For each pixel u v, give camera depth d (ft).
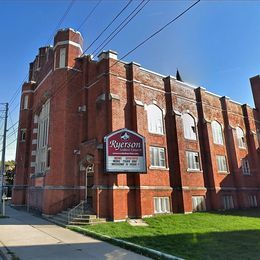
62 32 81.46
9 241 38.60
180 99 83.05
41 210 78.79
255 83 121.70
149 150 69.21
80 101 76.28
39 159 89.25
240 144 102.73
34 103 105.50
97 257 29.81
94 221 54.34
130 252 32.12
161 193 67.92
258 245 35.50
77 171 69.51
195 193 77.46
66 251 32.60
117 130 59.82
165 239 39.37
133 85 70.03
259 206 98.02
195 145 83.56
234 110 104.73
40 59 108.88
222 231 46.24
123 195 59.36
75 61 79.15
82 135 70.95
